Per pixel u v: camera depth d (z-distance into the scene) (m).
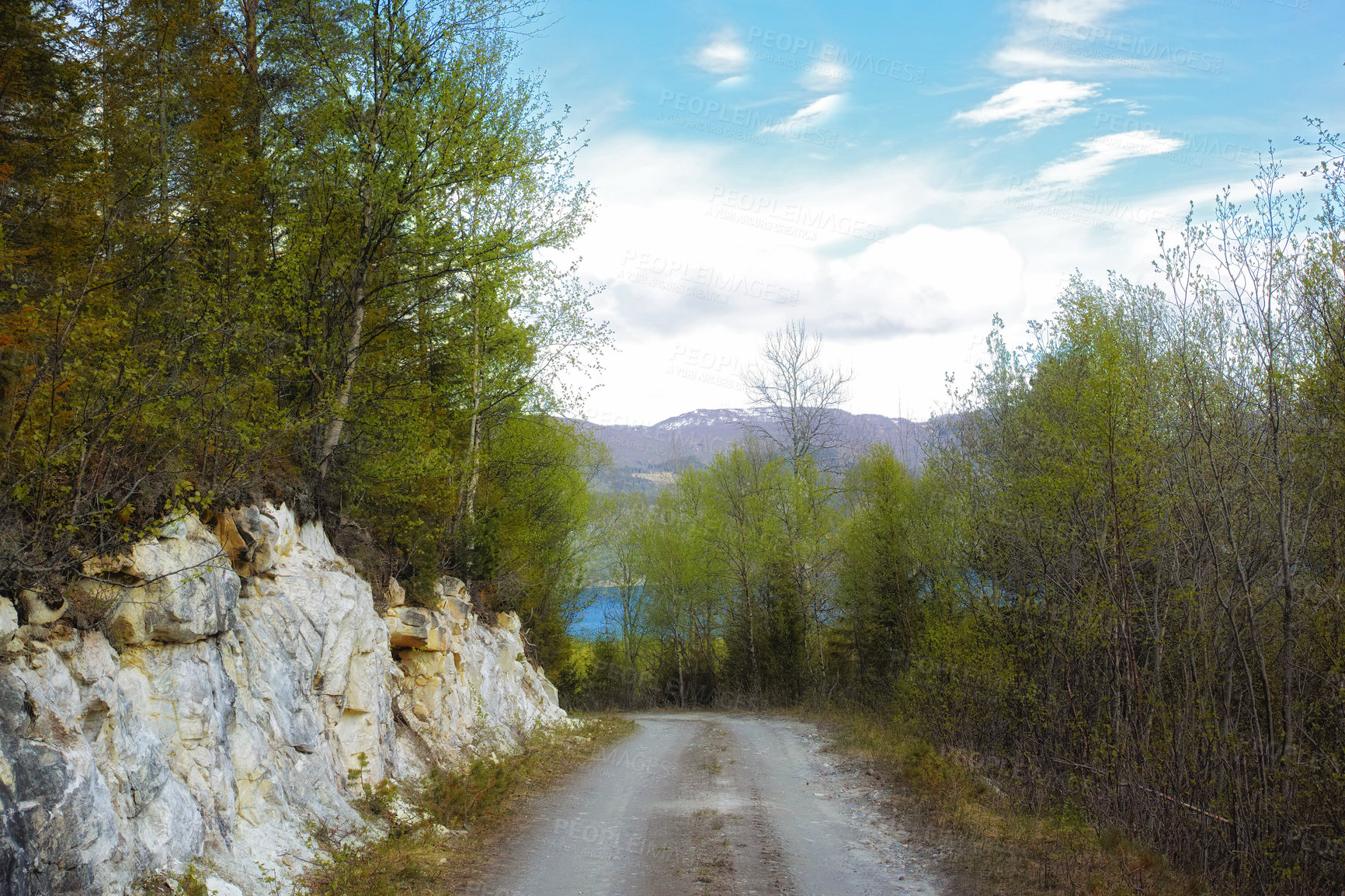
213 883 7.34
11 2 9.29
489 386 19.61
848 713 29.72
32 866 5.59
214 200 11.15
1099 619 14.17
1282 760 11.20
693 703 48.28
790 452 42.44
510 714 20.64
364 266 13.91
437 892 8.88
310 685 10.82
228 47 13.61
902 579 31.28
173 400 8.69
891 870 9.99
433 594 16.11
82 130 10.16
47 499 6.93
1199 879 10.38
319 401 12.46
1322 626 12.09
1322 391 11.53
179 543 8.40
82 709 6.57
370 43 13.77
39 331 6.89
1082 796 13.97
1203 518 13.01
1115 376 13.55
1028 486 16.41
